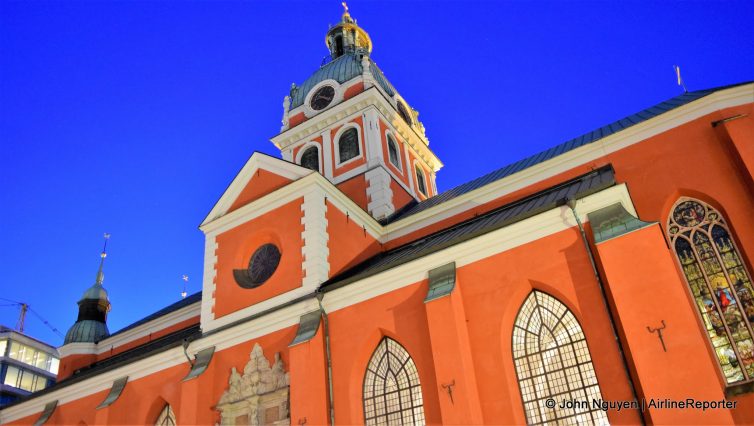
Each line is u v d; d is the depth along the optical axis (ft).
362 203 122.11
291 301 84.64
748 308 65.67
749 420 57.16
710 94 79.77
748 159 71.97
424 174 151.94
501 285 68.03
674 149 80.64
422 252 74.59
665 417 52.11
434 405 66.64
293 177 96.37
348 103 135.03
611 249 60.44
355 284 78.69
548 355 63.77
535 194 92.32
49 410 105.50
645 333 55.83
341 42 168.25
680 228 75.36
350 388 73.20
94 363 136.77
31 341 275.18
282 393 77.51
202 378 83.51
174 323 127.34
